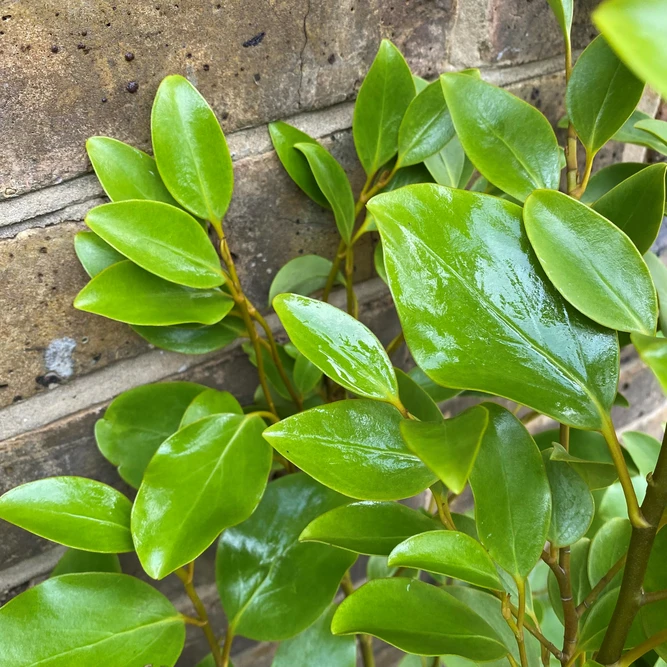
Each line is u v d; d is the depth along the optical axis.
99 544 0.23
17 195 0.24
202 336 0.28
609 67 0.25
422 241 0.19
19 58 0.23
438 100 0.28
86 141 0.25
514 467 0.22
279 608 0.26
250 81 0.27
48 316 0.27
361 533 0.23
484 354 0.19
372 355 0.21
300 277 0.32
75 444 0.30
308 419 0.21
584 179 0.26
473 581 0.20
